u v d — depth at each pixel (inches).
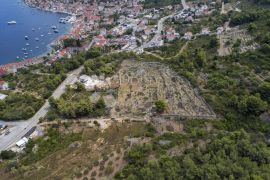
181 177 6053.2
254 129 7795.3
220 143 6683.1
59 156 7440.9
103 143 7716.5
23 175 7027.6
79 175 6756.9
